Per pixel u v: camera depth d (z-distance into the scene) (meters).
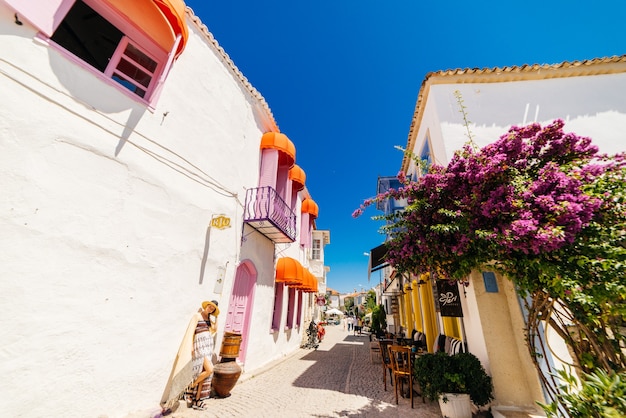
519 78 7.64
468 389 5.02
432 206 5.07
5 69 3.40
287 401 5.92
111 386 4.04
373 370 9.66
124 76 5.20
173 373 5.06
